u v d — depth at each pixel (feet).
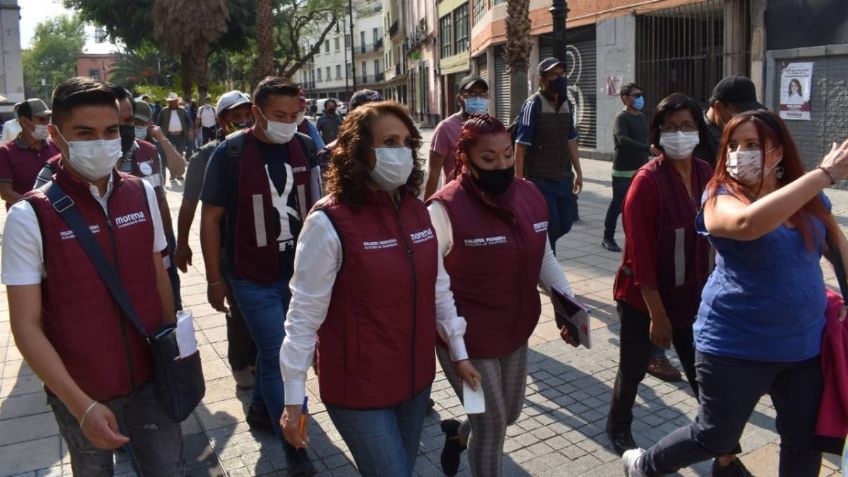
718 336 8.96
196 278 24.31
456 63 107.14
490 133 9.37
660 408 14.05
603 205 36.65
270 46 89.04
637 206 11.09
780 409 9.05
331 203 8.16
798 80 38.37
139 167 14.83
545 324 18.85
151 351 8.32
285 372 8.19
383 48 244.83
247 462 12.46
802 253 8.55
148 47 122.52
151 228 8.59
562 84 18.76
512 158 9.57
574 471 11.94
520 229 9.66
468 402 9.00
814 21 37.37
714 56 45.44
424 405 8.96
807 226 8.55
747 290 8.65
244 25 116.47
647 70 50.11
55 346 7.79
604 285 22.27
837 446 8.67
